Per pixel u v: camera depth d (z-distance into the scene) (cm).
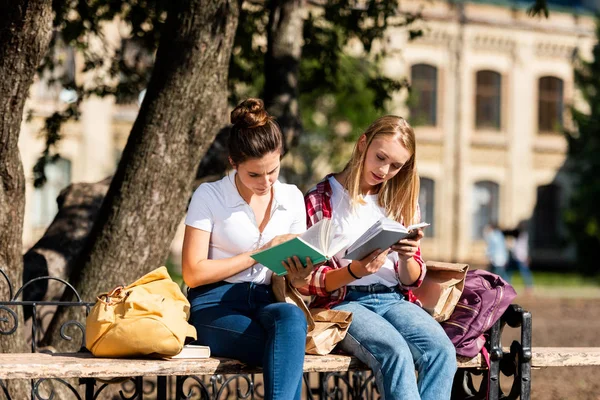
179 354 555
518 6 4641
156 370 539
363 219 623
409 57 4441
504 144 4641
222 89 792
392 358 561
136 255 766
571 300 2616
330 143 3062
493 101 4653
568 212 4166
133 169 769
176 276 2809
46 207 3734
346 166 637
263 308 565
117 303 550
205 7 761
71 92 1364
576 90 4197
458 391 695
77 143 3784
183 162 778
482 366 627
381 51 1384
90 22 1241
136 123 787
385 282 623
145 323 537
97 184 966
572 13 4722
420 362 582
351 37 1322
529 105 4678
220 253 586
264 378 539
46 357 555
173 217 782
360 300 616
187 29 764
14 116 663
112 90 1348
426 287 633
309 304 625
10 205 687
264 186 566
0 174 677
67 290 775
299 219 606
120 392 655
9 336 684
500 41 4616
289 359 537
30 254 893
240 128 558
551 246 4697
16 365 512
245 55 1286
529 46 4653
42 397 710
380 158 605
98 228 774
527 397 624
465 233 4578
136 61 1336
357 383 816
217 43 773
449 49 4525
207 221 579
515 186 4653
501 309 621
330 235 561
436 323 596
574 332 1728
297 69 1032
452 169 4566
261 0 1326
